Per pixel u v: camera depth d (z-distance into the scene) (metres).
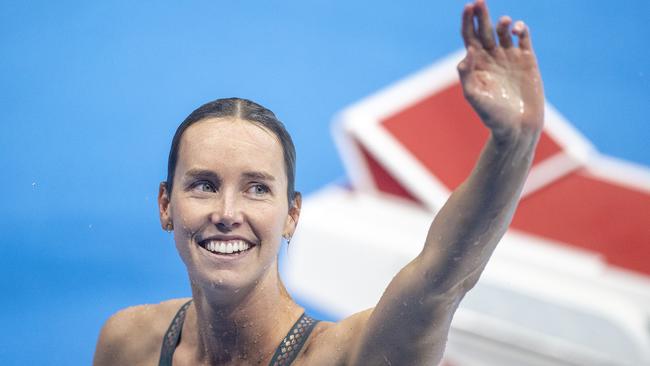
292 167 9.52
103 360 10.95
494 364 17.36
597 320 17.31
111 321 10.97
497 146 7.38
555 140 20.70
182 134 9.30
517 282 17.86
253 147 8.99
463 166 20.53
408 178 20.42
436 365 8.72
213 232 8.88
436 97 21.86
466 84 7.30
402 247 18.75
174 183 9.26
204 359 9.87
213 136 9.01
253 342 9.49
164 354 10.20
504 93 7.30
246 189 8.98
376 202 20.48
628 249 18.80
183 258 9.17
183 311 10.36
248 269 9.00
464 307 17.91
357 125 21.41
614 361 17.11
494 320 17.73
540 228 19.38
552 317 17.55
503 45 7.41
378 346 8.54
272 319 9.48
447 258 7.76
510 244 18.95
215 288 8.99
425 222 19.62
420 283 7.98
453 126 21.11
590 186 20.27
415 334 8.30
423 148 20.86
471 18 7.31
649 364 16.94
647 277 18.19
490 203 7.51
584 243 19.05
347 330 9.10
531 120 7.30
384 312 8.38
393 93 22.50
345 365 8.97
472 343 17.55
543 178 20.12
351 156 21.36
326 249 19.27
